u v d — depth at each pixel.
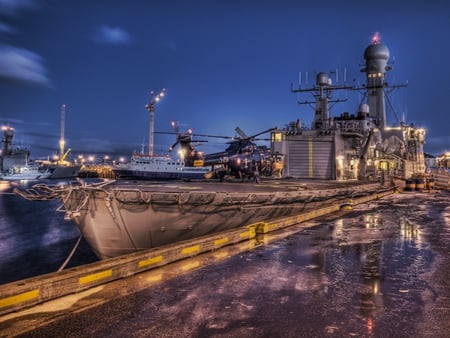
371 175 33.47
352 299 5.66
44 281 5.42
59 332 4.43
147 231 10.06
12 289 5.05
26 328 4.52
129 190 9.62
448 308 5.28
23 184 103.44
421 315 5.01
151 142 78.25
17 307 5.05
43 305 5.28
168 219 10.15
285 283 6.50
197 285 6.33
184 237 10.74
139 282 6.45
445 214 17.56
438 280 6.71
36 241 24.09
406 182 38.78
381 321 4.80
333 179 28.83
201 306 5.34
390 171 39.22
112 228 10.07
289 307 5.32
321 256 8.64
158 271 7.17
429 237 11.29
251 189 14.82
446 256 8.73
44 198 10.41
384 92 49.28
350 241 10.55
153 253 7.36
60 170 129.38
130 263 6.82
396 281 6.66
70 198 10.62
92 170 153.12
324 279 6.76
